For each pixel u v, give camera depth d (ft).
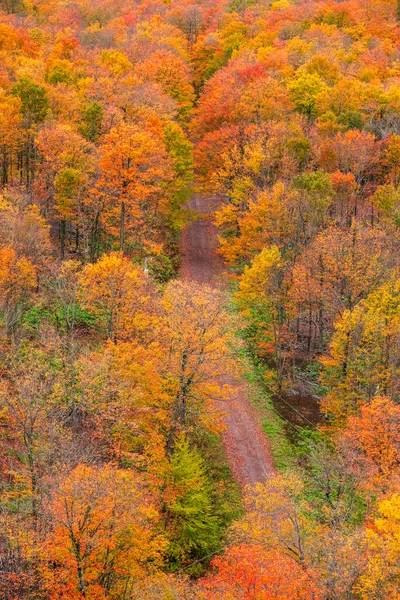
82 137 202.59
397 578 93.50
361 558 95.66
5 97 205.57
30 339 151.33
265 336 195.52
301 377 184.34
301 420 169.37
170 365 137.80
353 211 207.92
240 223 198.29
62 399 130.41
